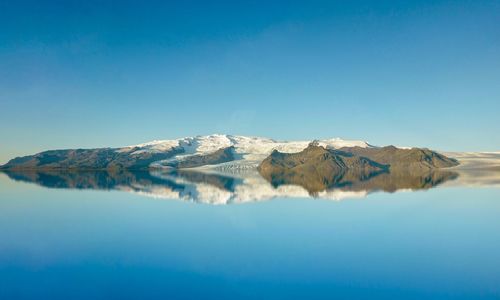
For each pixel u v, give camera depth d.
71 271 29.81
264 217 52.34
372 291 25.97
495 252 34.47
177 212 57.34
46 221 49.94
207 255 33.66
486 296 25.19
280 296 25.22
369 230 43.44
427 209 58.97
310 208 60.78
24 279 28.12
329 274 28.97
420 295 25.39
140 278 28.25
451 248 35.84
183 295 25.39
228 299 24.77
